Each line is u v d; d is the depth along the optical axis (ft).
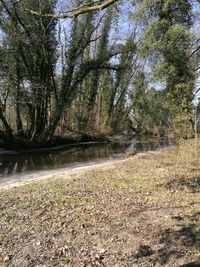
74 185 38.47
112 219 27.12
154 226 25.55
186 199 32.35
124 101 140.77
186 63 74.90
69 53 95.20
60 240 23.53
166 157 57.88
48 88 92.17
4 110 80.28
